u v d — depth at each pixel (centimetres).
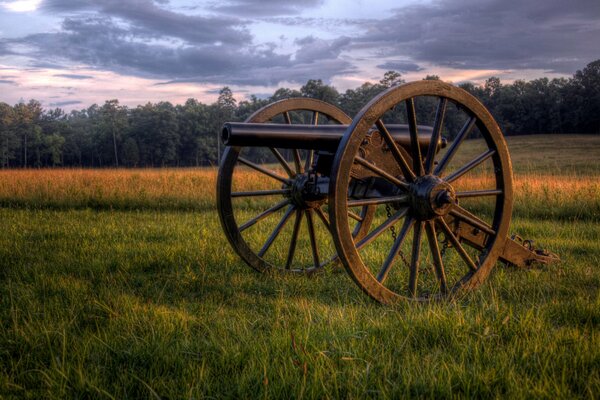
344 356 281
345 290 457
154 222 880
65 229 789
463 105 408
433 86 391
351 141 361
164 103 15050
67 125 12444
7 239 696
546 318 347
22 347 309
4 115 12619
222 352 291
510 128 11988
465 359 280
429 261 554
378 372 267
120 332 332
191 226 827
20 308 386
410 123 393
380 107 370
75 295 421
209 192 1255
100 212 1082
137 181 1437
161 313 361
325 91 11769
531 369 263
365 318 350
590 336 307
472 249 624
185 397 243
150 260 555
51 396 246
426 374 257
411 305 384
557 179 1457
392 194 415
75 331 338
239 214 959
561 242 673
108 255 584
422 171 405
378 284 382
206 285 475
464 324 319
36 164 11275
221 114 11906
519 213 997
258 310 405
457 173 415
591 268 512
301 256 600
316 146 422
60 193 1273
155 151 11212
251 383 255
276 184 1355
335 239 365
